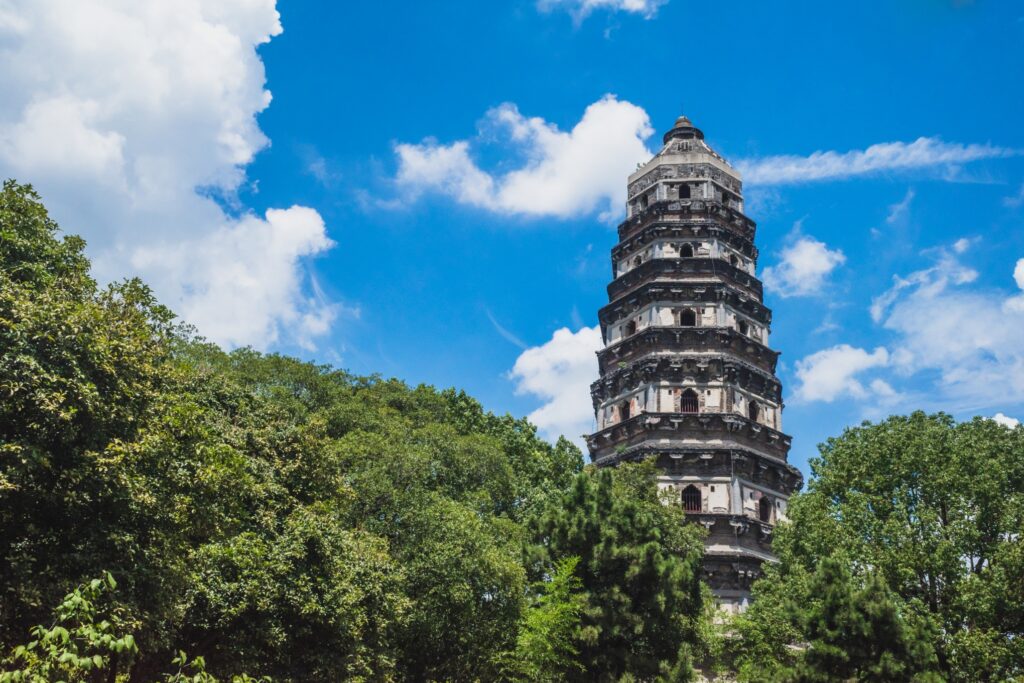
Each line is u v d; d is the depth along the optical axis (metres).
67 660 15.73
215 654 33.62
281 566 33.84
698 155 82.06
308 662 35.00
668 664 38.56
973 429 51.69
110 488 25.31
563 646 38.53
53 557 25.02
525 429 72.06
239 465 33.44
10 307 25.08
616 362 74.81
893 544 46.50
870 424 54.94
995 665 40.03
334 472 43.41
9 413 23.97
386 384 68.38
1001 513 45.66
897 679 34.16
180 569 28.75
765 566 54.16
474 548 44.91
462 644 44.12
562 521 42.22
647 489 60.00
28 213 32.62
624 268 80.12
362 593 36.47
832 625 35.72
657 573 40.28
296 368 61.56
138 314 32.50
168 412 30.44
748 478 67.00
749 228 81.31
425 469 54.81
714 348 71.69
